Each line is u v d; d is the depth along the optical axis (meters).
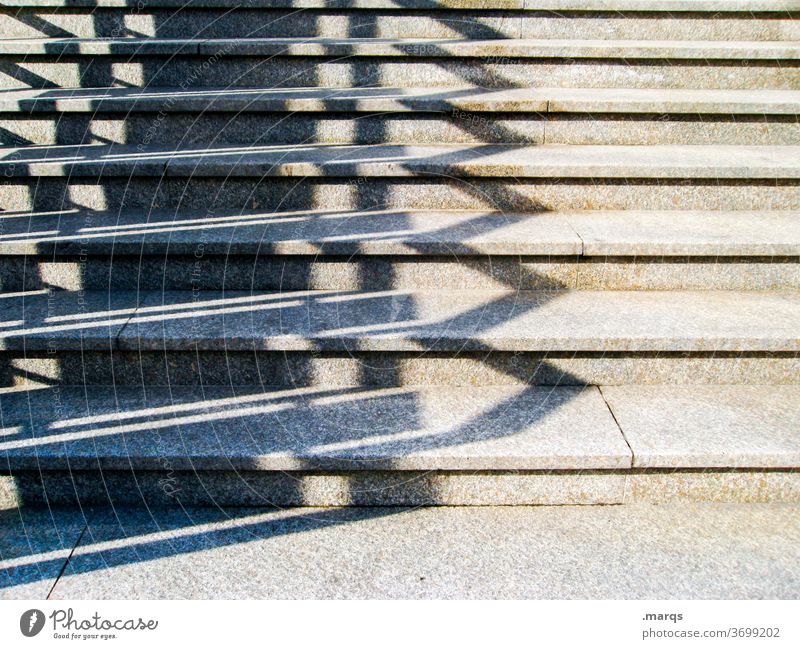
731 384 2.53
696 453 2.11
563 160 3.11
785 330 2.45
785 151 3.31
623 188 3.13
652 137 3.48
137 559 2.00
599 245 2.73
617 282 2.85
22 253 2.72
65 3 3.95
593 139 3.49
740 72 3.71
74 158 3.12
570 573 1.95
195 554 2.03
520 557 2.01
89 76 3.77
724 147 3.41
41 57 3.72
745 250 2.73
